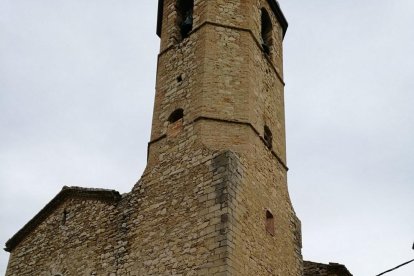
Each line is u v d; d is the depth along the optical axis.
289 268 16.09
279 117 18.67
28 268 18.58
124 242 15.59
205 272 12.93
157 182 15.90
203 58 17.17
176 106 17.03
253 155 15.73
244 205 14.30
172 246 14.14
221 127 15.80
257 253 14.25
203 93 16.39
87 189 17.97
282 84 19.86
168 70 18.33
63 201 19.08
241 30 18.08
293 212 17.72
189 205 14.45
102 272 15.59
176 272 13.59
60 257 17.55
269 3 20.80
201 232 13.66
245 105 16.42
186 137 15.99
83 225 17.53
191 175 15.00
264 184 15.95
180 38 19.45
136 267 14.71
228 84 16.75
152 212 15.39
